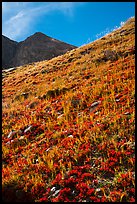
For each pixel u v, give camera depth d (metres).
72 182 11.69
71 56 37.38
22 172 13.20
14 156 15.26
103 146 13.45
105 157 12.98
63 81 26.50
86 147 13.79
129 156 12.54
